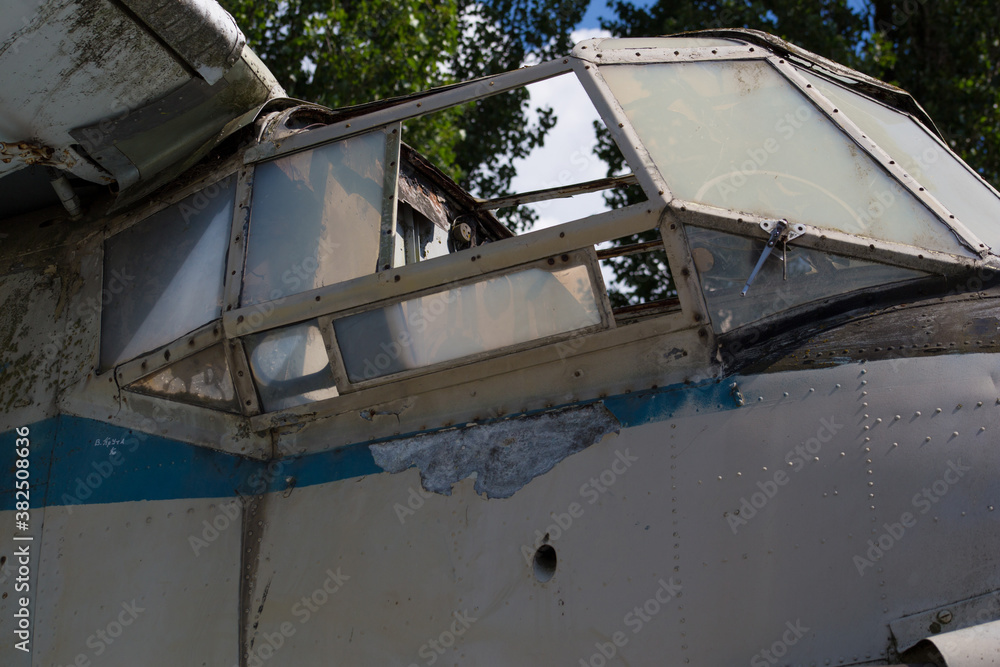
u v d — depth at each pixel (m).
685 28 13.98
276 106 3.99
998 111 13.71
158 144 3.90
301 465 3.45
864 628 2.56
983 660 2.35
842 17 14.52
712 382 3.00
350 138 3.69
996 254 3.12
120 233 4.02
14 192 4.27
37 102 3.56
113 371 3.71
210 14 3.46
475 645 2.92
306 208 3.65
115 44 3.38
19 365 3.91
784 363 2.96
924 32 15.07
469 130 15.61
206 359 3.61
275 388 3.51
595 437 3.05
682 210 3.09
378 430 3.41
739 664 2.62
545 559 2.97
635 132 3.26
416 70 11.01
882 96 3.79
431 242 4.95
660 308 4.46
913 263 3.10
